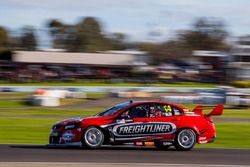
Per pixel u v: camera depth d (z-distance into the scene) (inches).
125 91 3919.8
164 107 1051.3
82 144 1008.9
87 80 5615.2
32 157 868.6
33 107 2819.9
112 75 5807.1
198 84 5575.8
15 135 1424.7
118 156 904.9
